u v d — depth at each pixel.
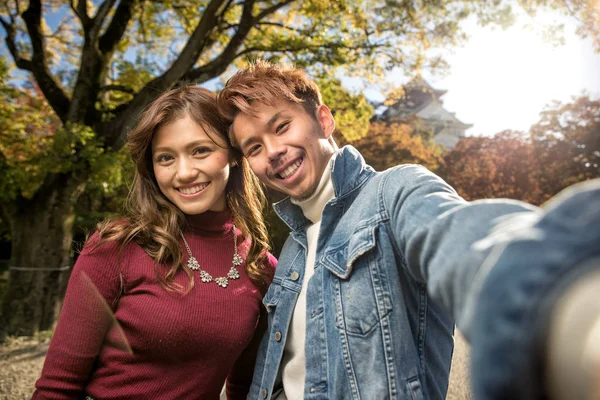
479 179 23.72
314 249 1.34
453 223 0.60
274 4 8.90
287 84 1.29
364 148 21.73
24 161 7.06
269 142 1.29
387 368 1.03
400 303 1.06
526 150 23.44
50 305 7.12
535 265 0.28
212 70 8.26
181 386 1.38
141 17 9.65
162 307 1.37
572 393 0.24
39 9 7.93
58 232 7.23
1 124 7.82
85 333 1.32
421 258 0.69
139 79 8.44
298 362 1.30
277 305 1.37
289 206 1.44
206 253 1.54
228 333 1.42
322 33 9.21
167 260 1.45
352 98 10.16
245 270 1.59
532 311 0.27
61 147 6.48
